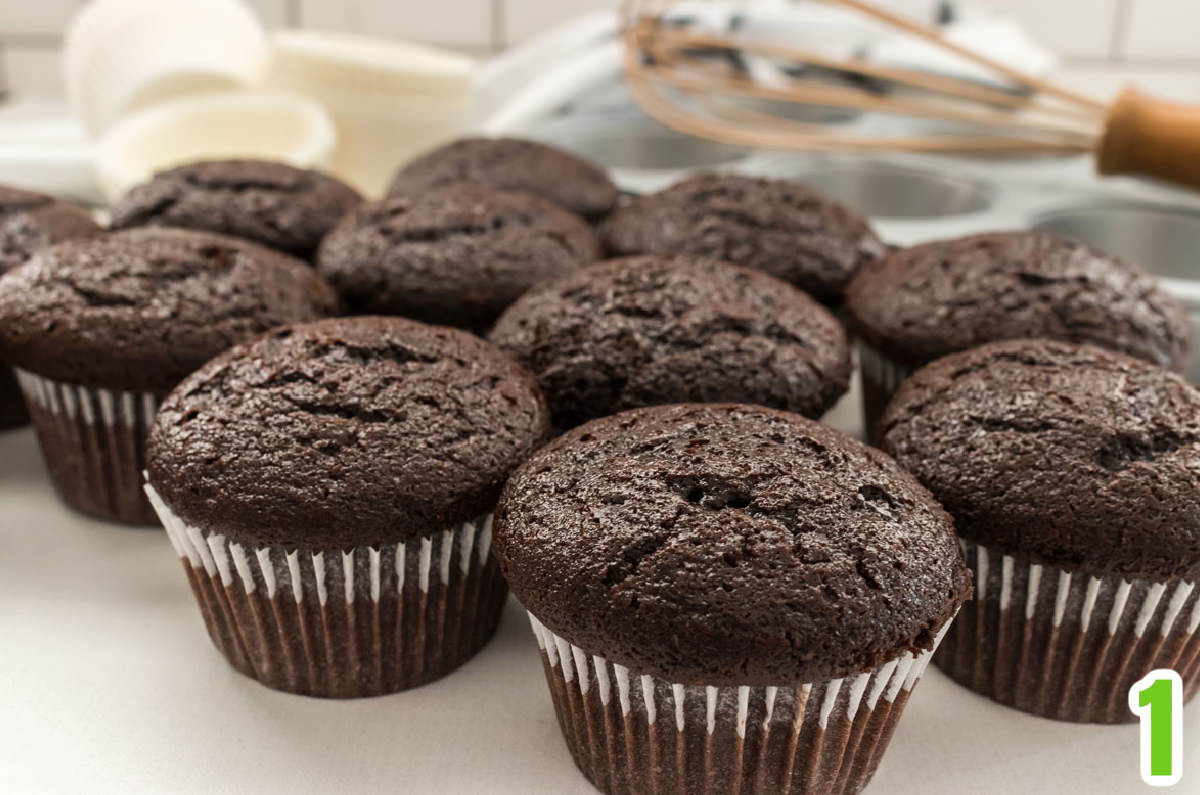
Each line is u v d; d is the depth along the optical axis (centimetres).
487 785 32
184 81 57
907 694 32
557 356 37
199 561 34
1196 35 69
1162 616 33
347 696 34
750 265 42
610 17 62
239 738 33
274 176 45
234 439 33
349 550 33
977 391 34
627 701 31
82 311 37
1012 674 34
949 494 33
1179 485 32
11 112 65
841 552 30
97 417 38
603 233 46
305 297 39
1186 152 48
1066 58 70
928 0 57
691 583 30
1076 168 54
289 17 70
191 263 38
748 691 30
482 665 35
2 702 33
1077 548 32
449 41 72
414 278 41
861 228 44
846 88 56
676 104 59
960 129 57
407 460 33
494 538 32
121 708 33
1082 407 33
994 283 39
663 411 33
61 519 39
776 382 37
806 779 32
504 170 47
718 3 58
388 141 56
